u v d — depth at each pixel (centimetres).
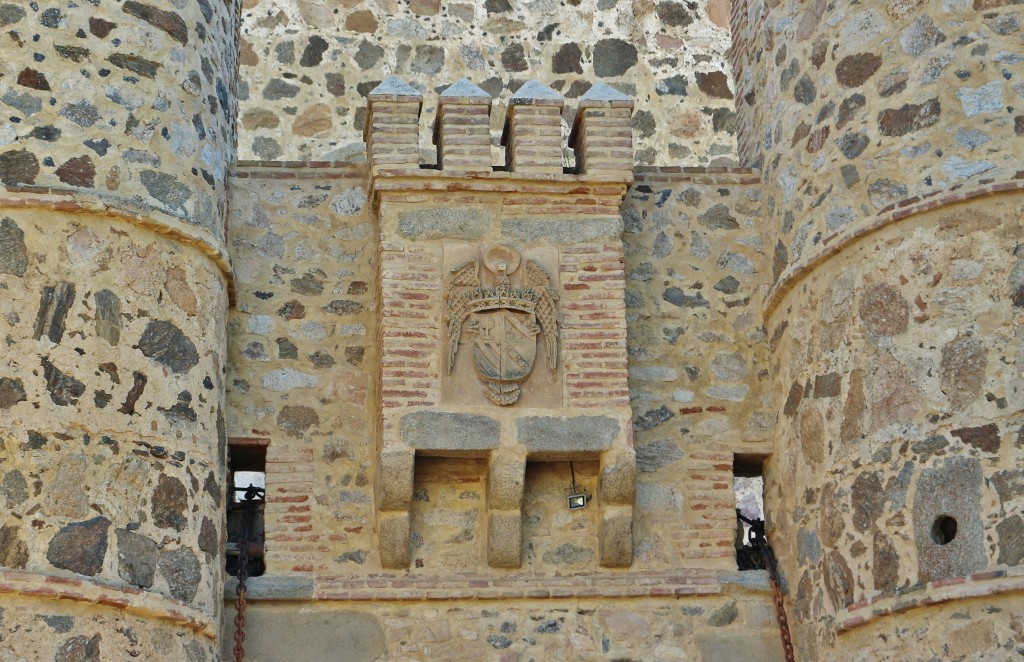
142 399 977
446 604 1068
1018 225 1016
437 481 1095
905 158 1066
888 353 1033
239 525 1113
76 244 982
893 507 1002
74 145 1008
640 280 1176
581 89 1495
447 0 1504
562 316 1109
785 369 1131
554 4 1516
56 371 948
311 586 1059
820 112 1133
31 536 909
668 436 1140
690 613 1088
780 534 1114
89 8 1045
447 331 1093
